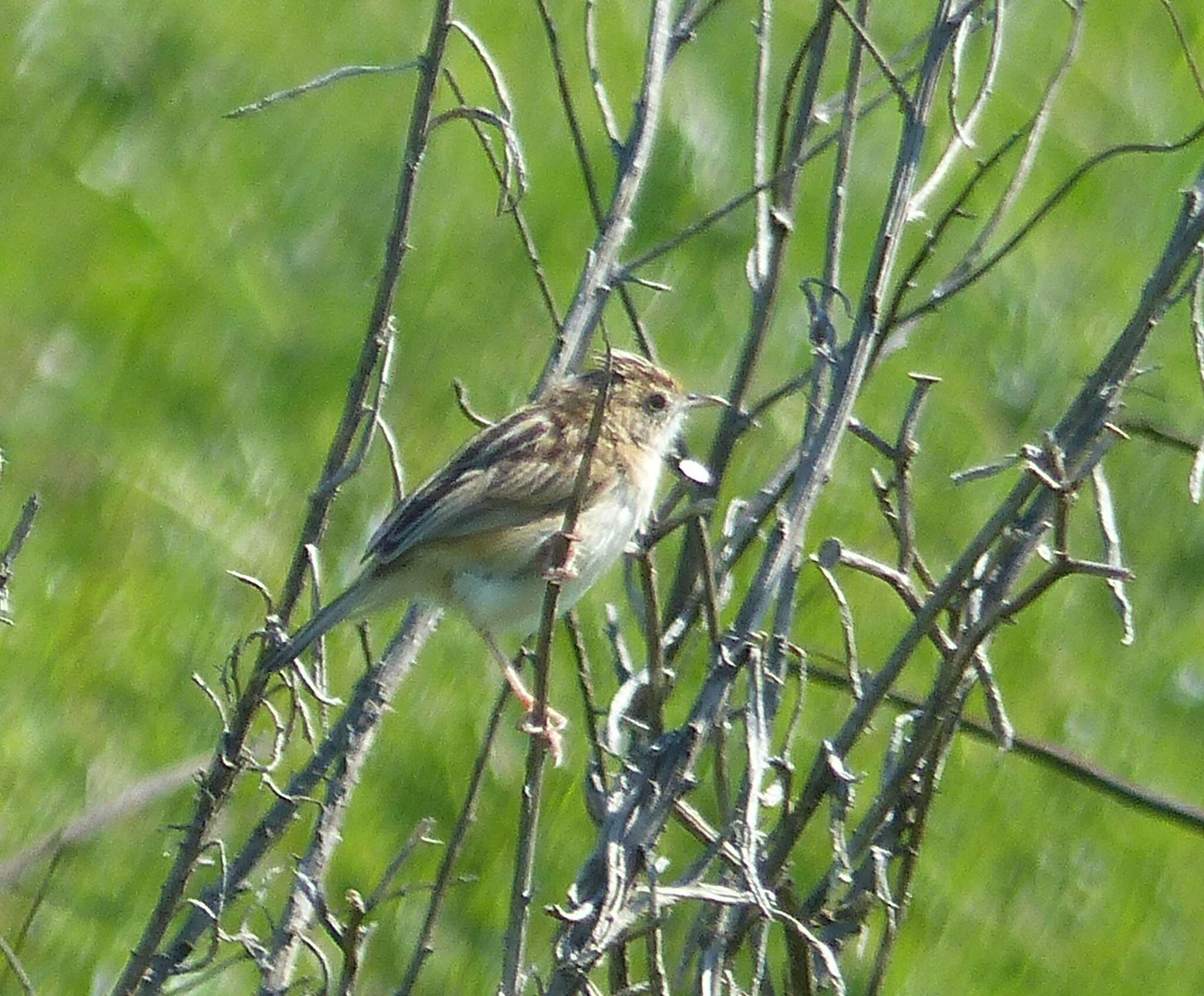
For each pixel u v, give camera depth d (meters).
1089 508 15.64
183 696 13.23
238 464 14.78
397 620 13.58
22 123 16.83
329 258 16.34
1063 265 17.47
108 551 14.00
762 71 7.97
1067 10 19.44
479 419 8.32
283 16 17.97
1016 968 12.91
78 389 15.05
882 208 17.41
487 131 17.08
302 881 7.36
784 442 15.15
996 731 7.44
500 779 12.82
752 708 6.70
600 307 8.01
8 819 12.17
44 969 11.34
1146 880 13.52
